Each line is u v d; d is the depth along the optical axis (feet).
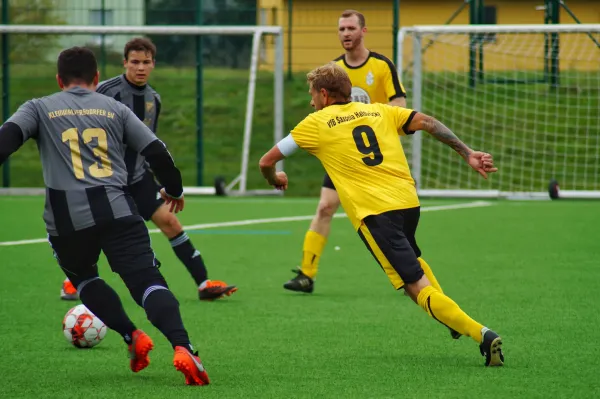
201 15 175.01
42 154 43.57
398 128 51.26
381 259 48.52
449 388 42.45
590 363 47.57
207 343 53.42
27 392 42.22
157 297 42.34
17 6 172.35
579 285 73.87
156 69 189.16
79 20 172.14
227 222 119.55
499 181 156.97
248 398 40.78
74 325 51.90
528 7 195.42
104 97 44.93
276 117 148.87
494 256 90.53
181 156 174.40
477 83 167.84
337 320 60.54
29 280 77.41
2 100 164.25
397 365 47.42
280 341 53.88
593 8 185.88
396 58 155.63
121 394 41.65
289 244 100.73
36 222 118.01
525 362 47.83
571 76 167.53
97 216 42.52
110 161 43.75
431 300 47.34
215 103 186.91
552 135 164.25
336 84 51.42
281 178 52.42
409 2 200.54
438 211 129.90
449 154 164.04
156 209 67.41
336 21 177.17
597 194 143.95
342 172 49.83
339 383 43.60
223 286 68.13
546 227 112.27
